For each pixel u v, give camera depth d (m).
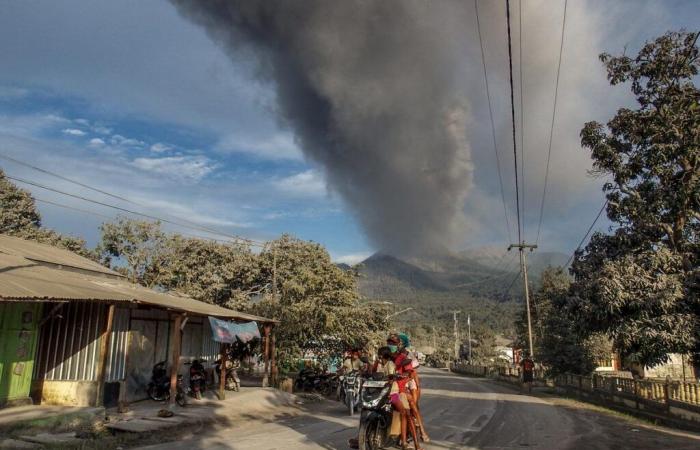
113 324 13.93
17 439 9.08
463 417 14.34
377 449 8.30
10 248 14.59
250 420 12.85
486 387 32.19
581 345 31.64
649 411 15.89
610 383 19.45
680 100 14.66
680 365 33.41
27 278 11.02
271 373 22.16
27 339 12.12
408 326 139.12
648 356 14.39
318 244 33.19
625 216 16.03
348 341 23.86
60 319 13.34
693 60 14.84
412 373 8.61
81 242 29.94
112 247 29.12
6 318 11.55
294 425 12.11
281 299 24.12
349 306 23.94
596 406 19.59
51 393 12.57
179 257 30.12
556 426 12.74
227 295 31.91
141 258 29.11
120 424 10.59
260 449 8.91
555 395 25.42
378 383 8.45
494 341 90.06
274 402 16.17
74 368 13.06
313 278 23.08
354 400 14.59
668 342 13.45
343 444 9.43
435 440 10.17
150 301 12.70
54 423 10.29
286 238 33.16
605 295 14.12
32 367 12.24
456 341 89.44
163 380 14.81
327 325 21.92
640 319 14.07
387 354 8.81
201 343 20.14
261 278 33.03
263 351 25.03
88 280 14.15
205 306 17.12
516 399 21.88
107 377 13.51
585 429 12.34
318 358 25.16
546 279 42.97
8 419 9.90
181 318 13.99
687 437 11.34
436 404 18.39
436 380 41.19
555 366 32.00
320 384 21.27
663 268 14.52
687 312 13.80
